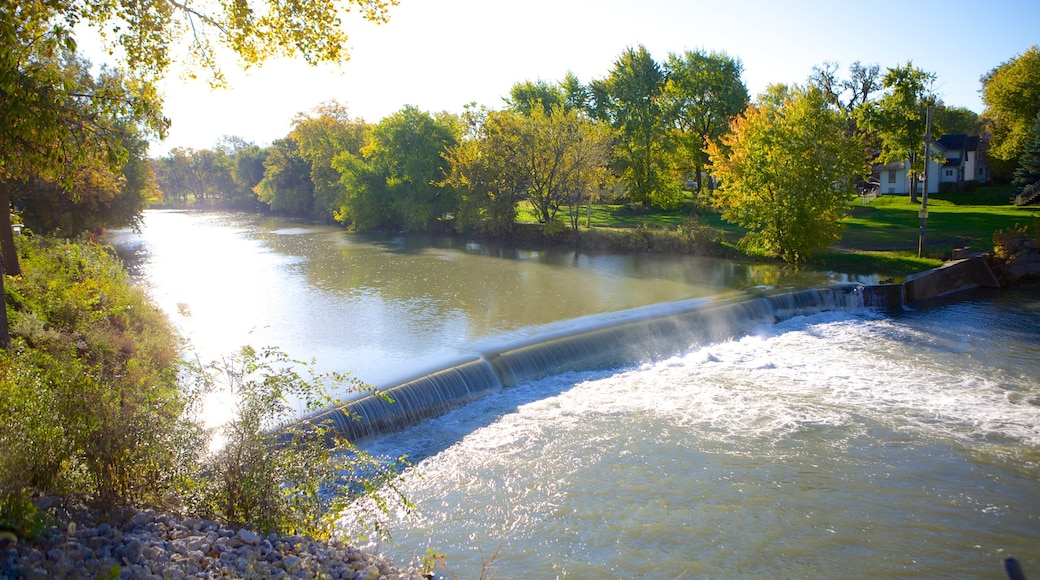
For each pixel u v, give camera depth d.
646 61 63.59
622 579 10.21
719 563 10.67
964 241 36.12
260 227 73.69
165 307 27.22
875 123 58.50
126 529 7.36
